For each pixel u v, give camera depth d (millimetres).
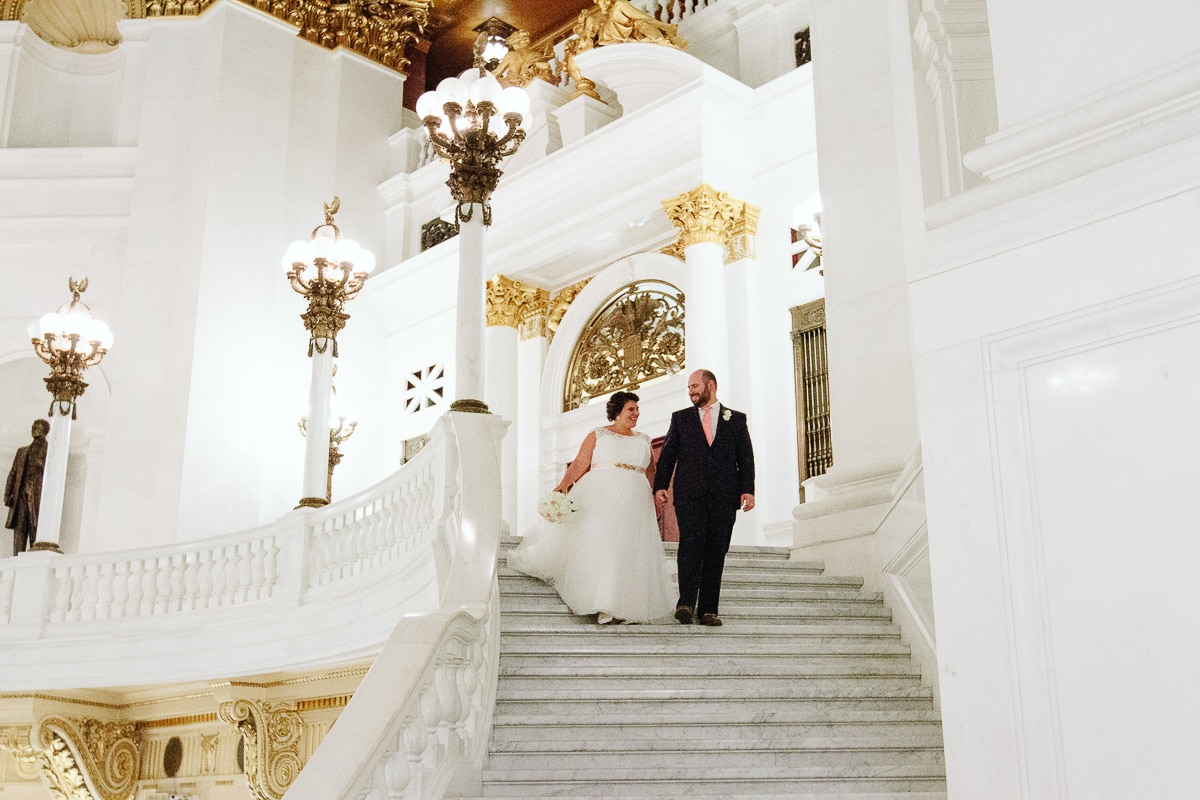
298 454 18828
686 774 5719
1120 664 2631
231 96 19266
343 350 19844
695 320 14711
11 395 19766
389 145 21500
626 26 16219
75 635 12570
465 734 5723
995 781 2857
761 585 8359
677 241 16156
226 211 18766
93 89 21047
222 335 18266
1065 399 2816
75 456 19250
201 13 20047
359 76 21312
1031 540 2848
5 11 20688
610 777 5656
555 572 7613
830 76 10125
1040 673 2793
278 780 12812
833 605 8016
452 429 7867
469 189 8828
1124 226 2729
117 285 19422
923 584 7531
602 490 7445
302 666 10820
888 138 9523
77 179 19844
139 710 14695
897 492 7988
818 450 13953
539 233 17250
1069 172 2855
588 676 6574
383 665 5188
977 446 3000
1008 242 2988
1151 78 2678
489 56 18984
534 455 17469
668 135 15281
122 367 18547
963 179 4762
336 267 11594
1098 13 2830
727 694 6520
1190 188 2607
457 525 7297
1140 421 2650
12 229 19703
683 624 7363
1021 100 2982
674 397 15758
